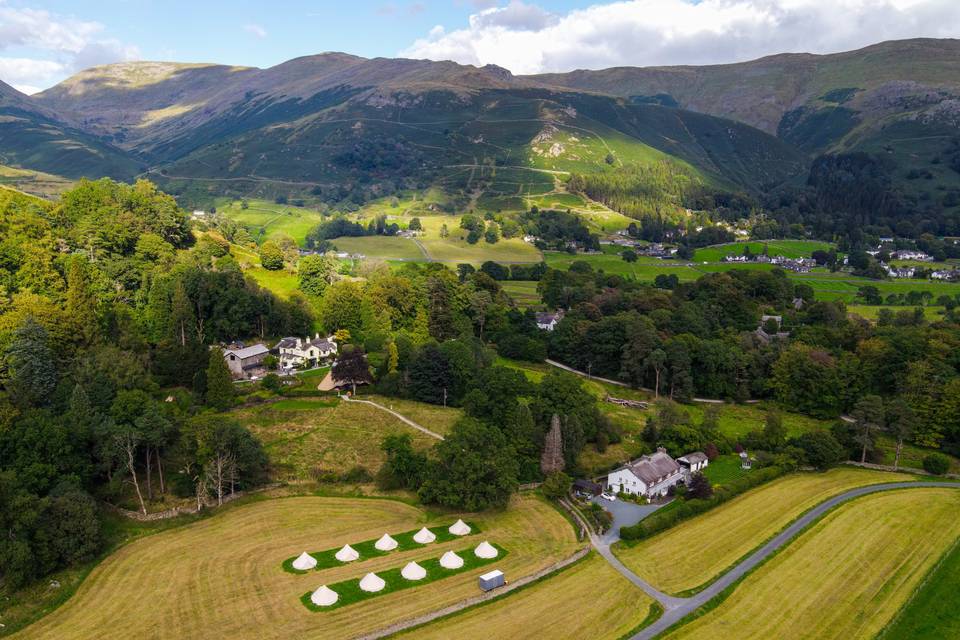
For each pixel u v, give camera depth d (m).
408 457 108.19
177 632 69.06
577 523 101.12
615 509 108.19
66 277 140.62
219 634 68.94
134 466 101.88
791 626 76.75
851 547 95.88
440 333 188.38
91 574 79.06
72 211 168.75
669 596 81.50
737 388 175.00
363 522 97.12
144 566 81.44
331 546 89.44
